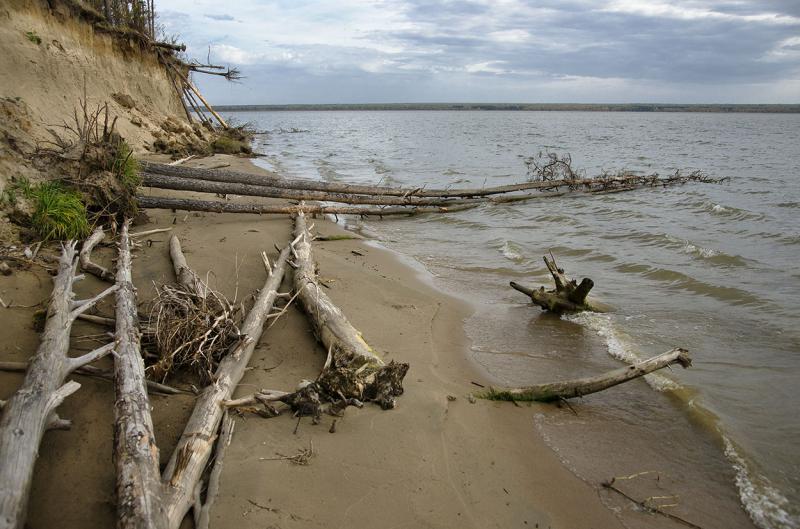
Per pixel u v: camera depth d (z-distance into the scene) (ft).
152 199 37.01
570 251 37.65
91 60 63.05
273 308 22.63
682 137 165.68
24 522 10.57
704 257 35.09
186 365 17.80
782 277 31.01
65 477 12.65
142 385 14.71
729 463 15.42
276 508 12.15
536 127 232.32
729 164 92.27
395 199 49.90
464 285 31.14
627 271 33.40
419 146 128.36
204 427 14.11
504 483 14.08
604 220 47.67
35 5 51.98
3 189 26.63
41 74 47.96
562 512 13.29
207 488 12.60
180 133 77.25
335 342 19.15
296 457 13.98
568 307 26.45
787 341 22.90
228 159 73.15
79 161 31.35
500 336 24.03
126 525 10.05
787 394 18.81
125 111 66.39
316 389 16.56
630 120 338.54
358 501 12.67
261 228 37.27
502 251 38.37
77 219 27.63
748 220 46.03
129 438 12.19
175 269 26.03
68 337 16.90
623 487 14.40
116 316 18.76
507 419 17.28
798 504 13.75
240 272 27.48
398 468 13.99
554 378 20.13
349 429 15.57
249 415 15.83
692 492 14.29
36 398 13.14
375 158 98.99
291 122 293.02
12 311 19.40
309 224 41.96
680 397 18.70
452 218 49.62
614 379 17.85
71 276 21.33
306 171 75.31
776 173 79.36
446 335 23.80
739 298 27.86
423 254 37.86
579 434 16.78
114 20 76.48
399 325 23.99
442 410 16.89
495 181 72.43
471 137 163.02
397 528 12.00
